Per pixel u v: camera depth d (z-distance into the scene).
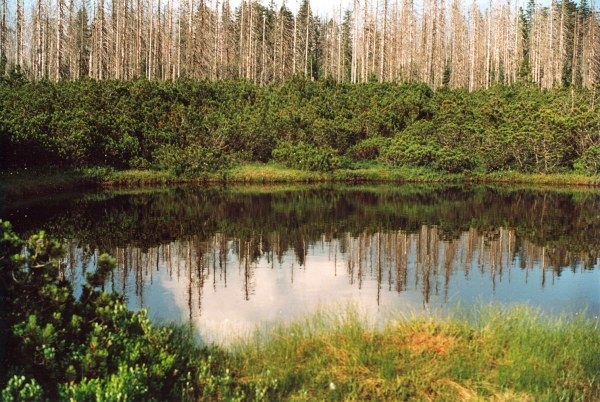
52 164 32.09
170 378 6.77
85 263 15.84
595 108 44.75
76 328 6.70
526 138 40.75
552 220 24.80
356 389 6.85
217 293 12.84
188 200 29.36
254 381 6.98
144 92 42.81
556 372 7.22
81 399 5.79
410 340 8.19
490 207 28.59
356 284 13.81
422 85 52.50
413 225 23.12
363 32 67.00
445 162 40.53
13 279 6.75
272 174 38.38
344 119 44.72
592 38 68.75
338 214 25.69
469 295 12.90
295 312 11.30
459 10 73.88
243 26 75.56
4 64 54.78
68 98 38.91
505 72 70.50
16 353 6.23
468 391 6.82
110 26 66.19
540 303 12.29
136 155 36.59
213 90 47.69
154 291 13.01
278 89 51.22
